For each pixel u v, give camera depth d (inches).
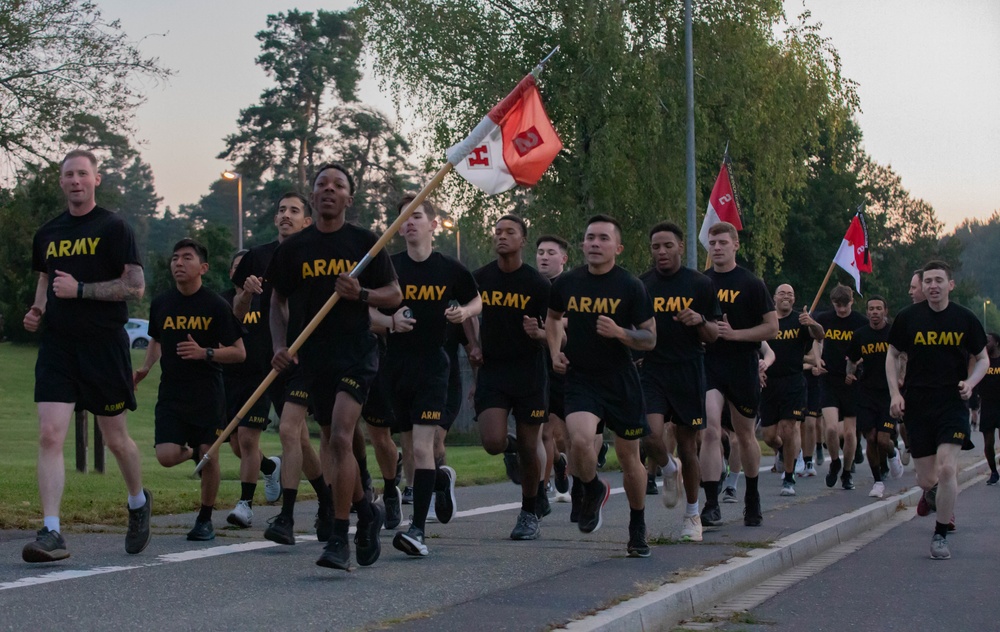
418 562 256.2
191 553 266.5
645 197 1056.2
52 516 241.8
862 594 254.4
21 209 646.5
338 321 235.0
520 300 314.2
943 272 319.6
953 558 316.2
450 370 369.1
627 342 259.9
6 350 1756.9
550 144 281.1
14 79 571.5
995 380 619.8
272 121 2573.8
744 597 248.8
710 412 348.8
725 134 1101.7
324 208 238.4
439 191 1096.2
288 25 2659.9
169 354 297.6
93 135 608.1
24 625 177.5
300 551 273.0
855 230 633.0
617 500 447.2
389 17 1072.2
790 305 483.8
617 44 994.1
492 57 1051.9
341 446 225.8
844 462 531.8
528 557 268.1
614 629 187.8
